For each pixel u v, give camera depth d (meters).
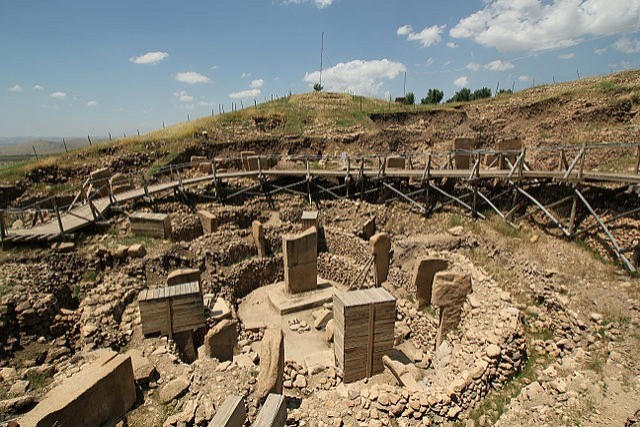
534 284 11.88
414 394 8.05
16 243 13.82
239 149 29.95
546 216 15.64
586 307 10.41
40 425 6.29
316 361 11.20
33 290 11.02
